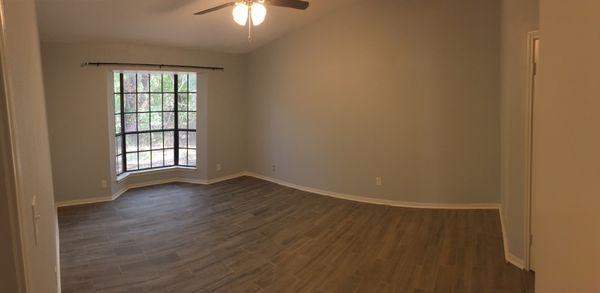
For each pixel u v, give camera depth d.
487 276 3.35
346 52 5.73
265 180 7.04
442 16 5.04
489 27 4.86
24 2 1.25
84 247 4.02
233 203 5.67
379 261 3.70
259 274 3.45
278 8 5.30
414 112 5.31
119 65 5.66
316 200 5.83
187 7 4.59
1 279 0.65
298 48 6.27
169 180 6.94
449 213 5.07
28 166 0.98
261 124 7.02
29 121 1.09
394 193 5.54
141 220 4.89
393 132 5.47
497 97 4.92
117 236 4.34
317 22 5.98
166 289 3.18
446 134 5.18
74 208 5.33
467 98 5.04
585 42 0.67
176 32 5.46
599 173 0.61
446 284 3.24
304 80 6.25
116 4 4.21
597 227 0.61
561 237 0.81
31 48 1.57
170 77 6.82
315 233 4.46
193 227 4.66
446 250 3.92
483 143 5.05
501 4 4.63
